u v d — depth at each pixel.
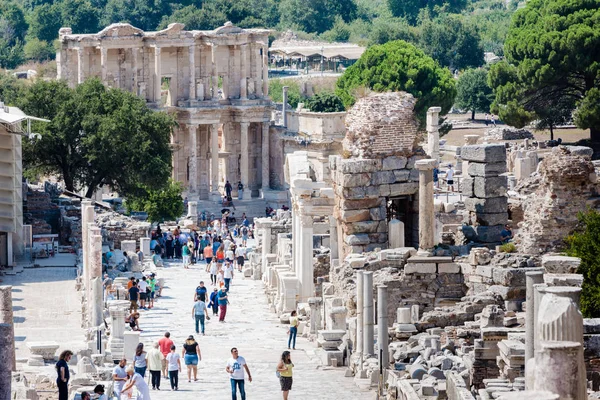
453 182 142.12
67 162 159.00
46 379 69.25
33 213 134.88
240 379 66.88
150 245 131.88
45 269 114.06
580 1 189.38
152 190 158.50
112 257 116.19
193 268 126.69
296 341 88.12
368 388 70.00
